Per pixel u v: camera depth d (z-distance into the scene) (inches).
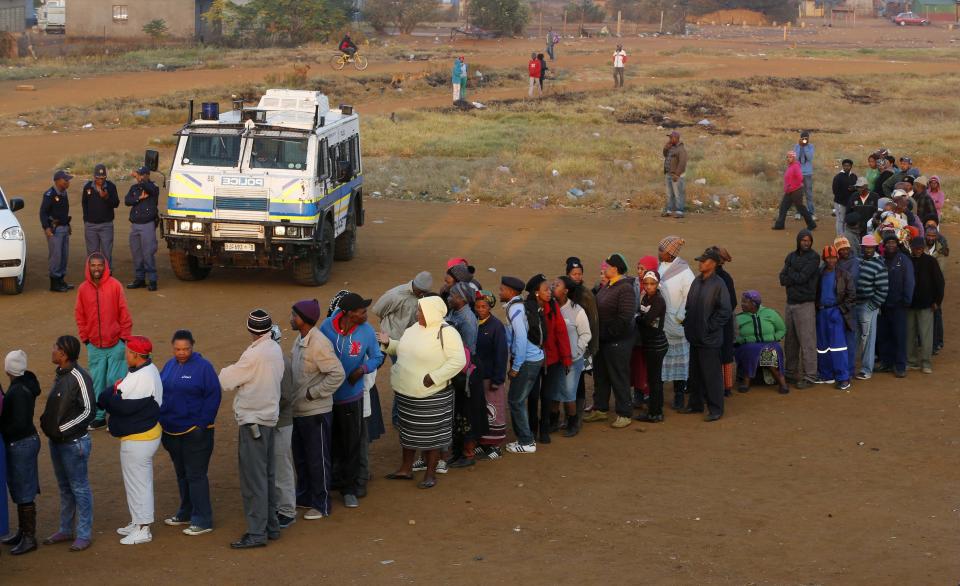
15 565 303.1
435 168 1231.5
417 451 409.1
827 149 1465.3
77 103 1692.9
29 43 2556.6
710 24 4918.8
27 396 308.8
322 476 341.1
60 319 594.2
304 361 331.3
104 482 374.3
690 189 1099.3
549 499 359.3
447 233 896.9
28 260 751.1
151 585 287.0
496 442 402.3
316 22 2896.2
